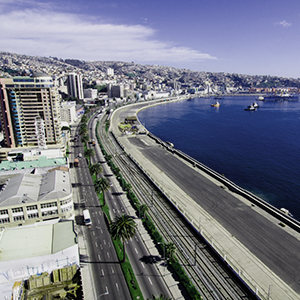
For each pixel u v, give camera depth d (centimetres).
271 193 18225
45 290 9019
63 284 9331
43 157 18750
